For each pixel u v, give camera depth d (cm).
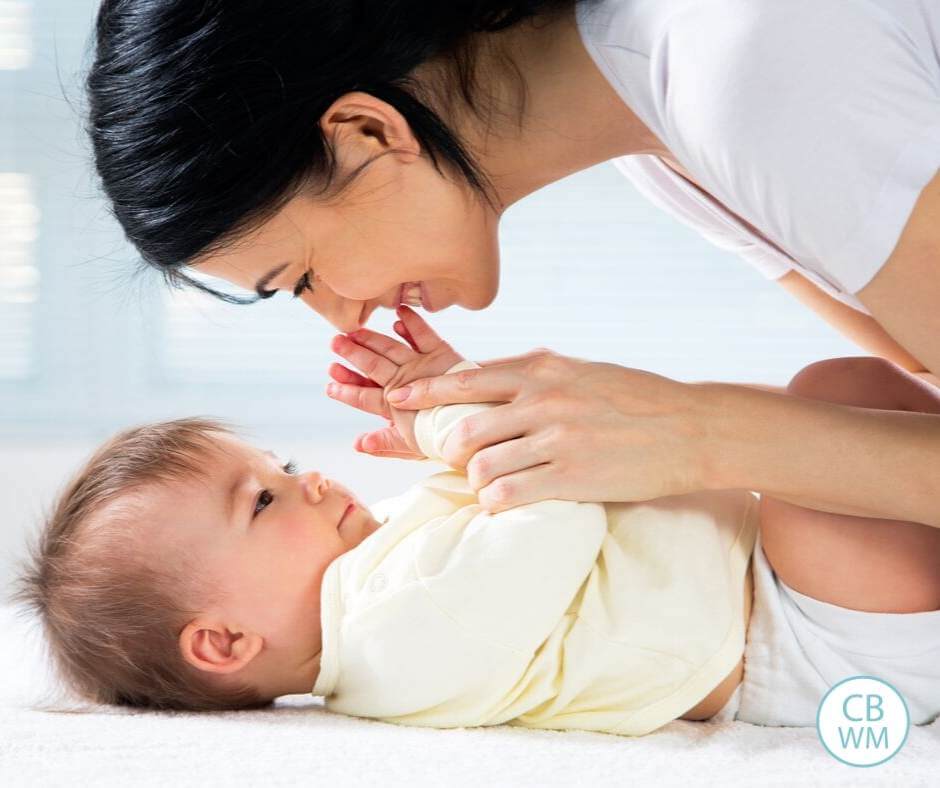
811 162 92
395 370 136
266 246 110
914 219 92
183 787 94
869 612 116
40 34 330
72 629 133
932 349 97
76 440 324
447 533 123
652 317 338
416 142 107
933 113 92
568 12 107
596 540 119
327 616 124
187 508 132
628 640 117
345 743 107
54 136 327
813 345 335
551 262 338
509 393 123
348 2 101
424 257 115
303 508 133
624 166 145
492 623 117
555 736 113
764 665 120
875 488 108
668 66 99
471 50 107
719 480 114
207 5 102
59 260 328
